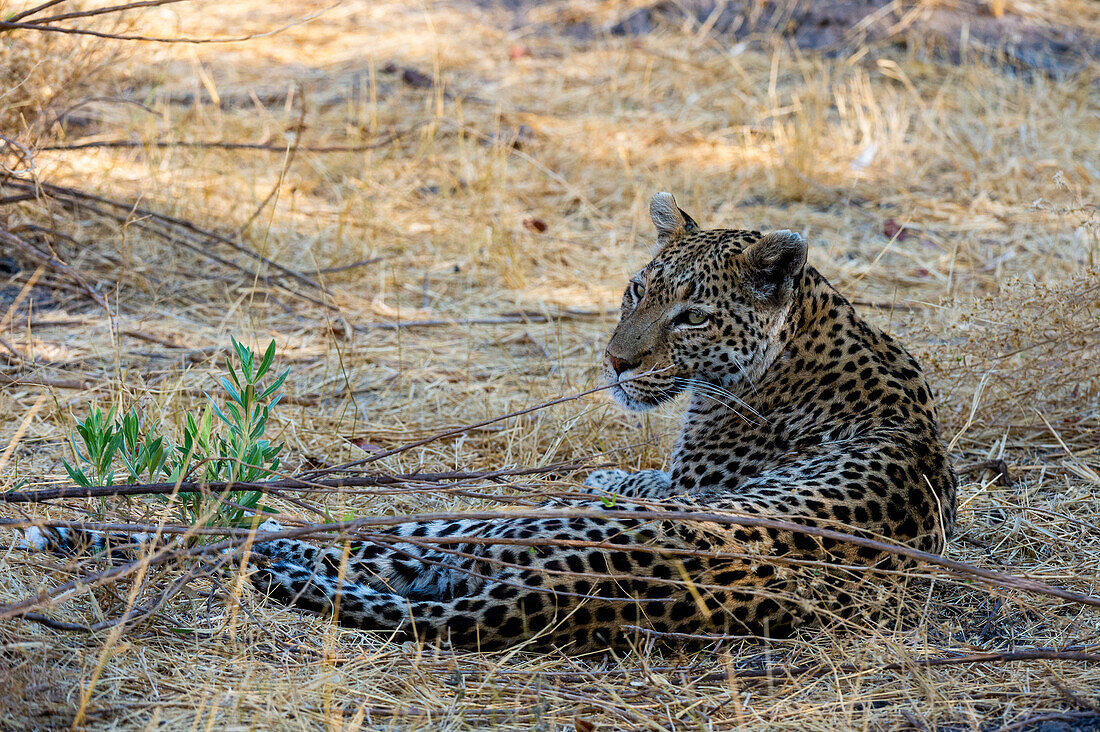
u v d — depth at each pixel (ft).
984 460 33.01
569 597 21.95
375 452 32.55
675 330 28.37
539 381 38.06
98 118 58.23
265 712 19.57
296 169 55.77
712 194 56.75
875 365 27.66
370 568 24.17
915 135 63.93
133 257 44.06
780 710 20.83
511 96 67.97
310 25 77.51
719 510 22.99
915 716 20.89
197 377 36.27
